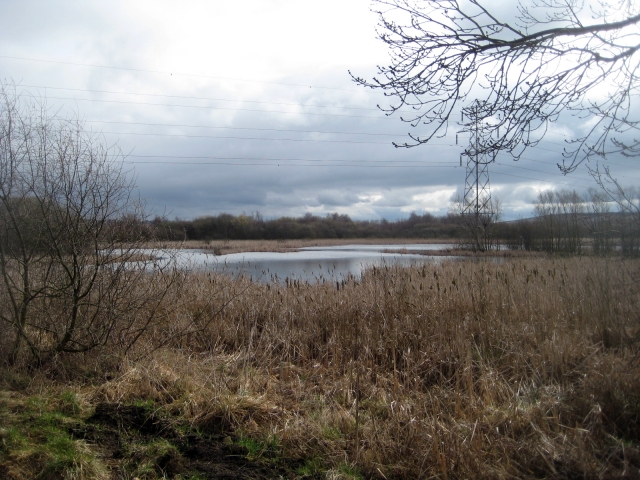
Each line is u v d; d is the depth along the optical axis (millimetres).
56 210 5684
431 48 4457
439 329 6730
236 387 5359
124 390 5145
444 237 76812
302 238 76375
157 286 7055
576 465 3645
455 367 5840
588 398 4488
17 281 5734
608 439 4023
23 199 5680
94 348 5941
